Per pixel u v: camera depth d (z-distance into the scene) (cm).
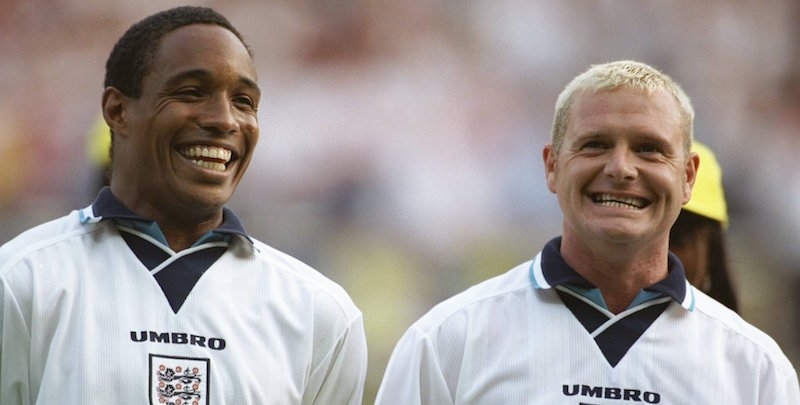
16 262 1267
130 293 1284
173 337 1273
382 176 4706
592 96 1366
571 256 1402
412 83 4938
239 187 4559
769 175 5034
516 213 4697
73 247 1301
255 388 1278
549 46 5141
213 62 1306
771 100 5206
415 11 5050
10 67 4934
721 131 5109
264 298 1334
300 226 4325
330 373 1366
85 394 1225
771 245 4756
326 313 1361
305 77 4906
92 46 5009
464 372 1369
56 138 4841
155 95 1302
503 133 4900
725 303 1752
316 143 4750
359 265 4347
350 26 4988
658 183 1341
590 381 1345
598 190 1351
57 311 1253
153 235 1319
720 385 1352
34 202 4662
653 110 1352
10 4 5006
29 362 1241
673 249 1731
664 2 5244
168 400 1253
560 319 1378
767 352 1382
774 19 5259
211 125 1297
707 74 5200
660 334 1371
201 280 1311
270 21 4972
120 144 1338
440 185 4712
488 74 5025
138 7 5053
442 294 4422
